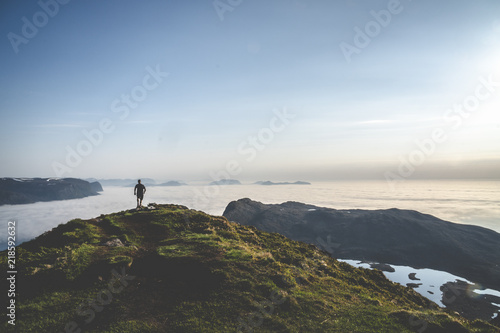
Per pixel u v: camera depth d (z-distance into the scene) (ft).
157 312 41.60
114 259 55.88
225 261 56.18
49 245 64.80
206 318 39.75
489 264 593.83
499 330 42.86
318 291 51.72
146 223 86.28
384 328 38.96
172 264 55.21
